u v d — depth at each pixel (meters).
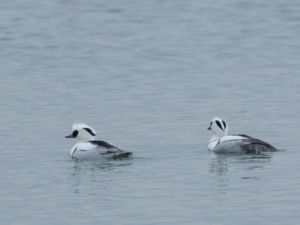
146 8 79.06
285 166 35.59
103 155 37.28
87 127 38.50
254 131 42.59
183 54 63.56
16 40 68.81
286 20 73.81
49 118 45.44
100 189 33.31
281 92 50.94
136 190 33.00
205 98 49.78
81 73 57.72
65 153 38.75
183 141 40.56
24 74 57.62
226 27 72.31
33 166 36.78
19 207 31.56
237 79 54.94
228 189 32.81
